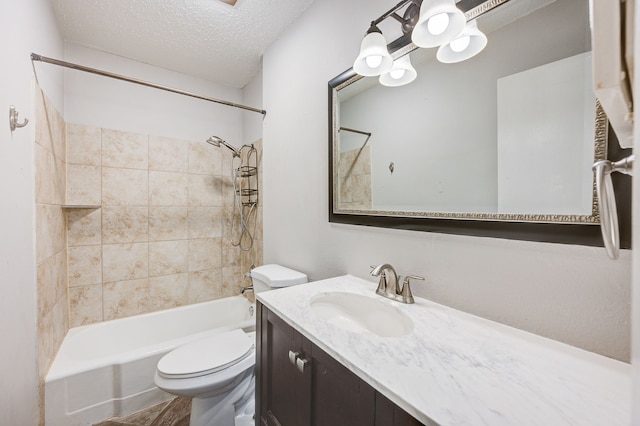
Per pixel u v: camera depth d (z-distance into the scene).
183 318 2.23
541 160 0.72
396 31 1.10
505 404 0.48
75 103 1.90
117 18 1.66
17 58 1.06
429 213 0.97
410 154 1.04
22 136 1.11
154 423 1.45
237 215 2.61
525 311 0.75
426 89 0.99
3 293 0.90
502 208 0.79
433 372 0.57
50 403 1.30
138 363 1.53
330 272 1.45
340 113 1.35
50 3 1.51
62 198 1.75
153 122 2.21
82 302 1.92
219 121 2.54
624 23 0.29
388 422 0.52
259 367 1.05
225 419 1.30
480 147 0.84
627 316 0.59
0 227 0.88
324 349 0.70
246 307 2.44
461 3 0.87
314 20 1.52
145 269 2.17
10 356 0.94
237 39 1.88
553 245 0.70
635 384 0.27
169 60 2.15
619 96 0.31
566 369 0.58
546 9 0.71
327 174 1.46
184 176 2.35
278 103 1.87
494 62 0.81
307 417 0.77
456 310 0.90
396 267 1.10
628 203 0.59
